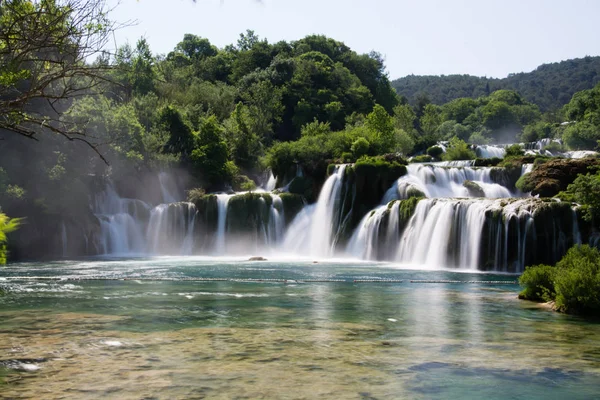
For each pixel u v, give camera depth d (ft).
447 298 67.67
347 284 85.20
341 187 171.73
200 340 39.96
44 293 71.15
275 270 112.88
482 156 255.70
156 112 225.76
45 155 162.71
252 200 174.60
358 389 27.96
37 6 25.66
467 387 28.68
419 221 135.13
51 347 37.27
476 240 119.44
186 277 95.30
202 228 174.40
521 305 61.00
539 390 28.32
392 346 38.40
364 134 220.84
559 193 128.98
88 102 176.35
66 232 159.53
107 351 36.09
